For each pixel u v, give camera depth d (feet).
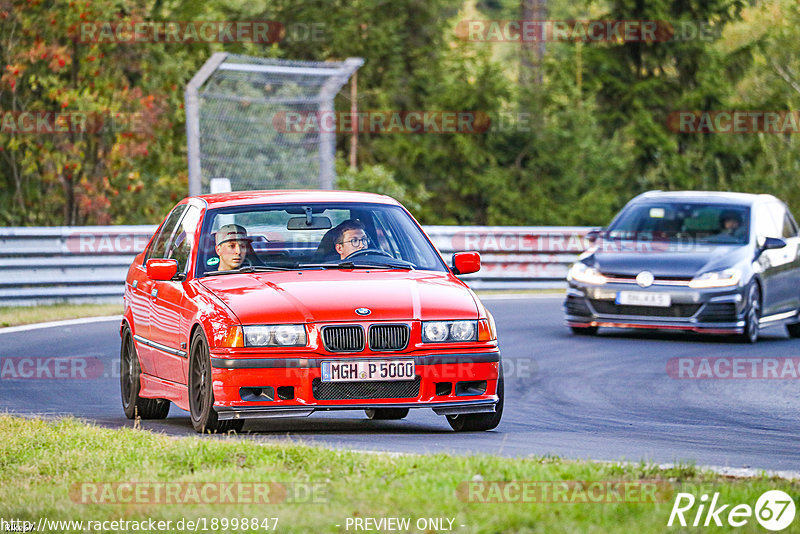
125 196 317.42
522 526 61.05
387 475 72.69
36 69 309.22
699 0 458.50
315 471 73.92
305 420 109.81
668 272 176.65
